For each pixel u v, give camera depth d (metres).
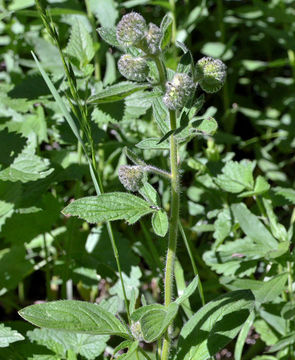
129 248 0.88
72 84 0.73
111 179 0.97
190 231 0.96
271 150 1.19
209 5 1.30
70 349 0.76
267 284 0.79
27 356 0.76
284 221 1.00
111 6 1.01
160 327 0.67
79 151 0.91
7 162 0.83
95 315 0.69
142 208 0.68
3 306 0.95
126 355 0.68
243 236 0.92
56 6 1.04
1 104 0.93
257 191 0.85
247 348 0.90
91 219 0.68
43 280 0.98
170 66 0.98
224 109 1.21
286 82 1.19
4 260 0.89
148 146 0.72
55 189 0.94
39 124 0.91
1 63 1.19
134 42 0.67
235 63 1.19
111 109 0.89
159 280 0.88
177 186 0.70
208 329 0.71
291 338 0.78
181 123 0.70
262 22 1.23
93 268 0.88
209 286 0.88
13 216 0.86
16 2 1.08
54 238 0.89
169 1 1.11
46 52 0.98
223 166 0.90
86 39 0.90
